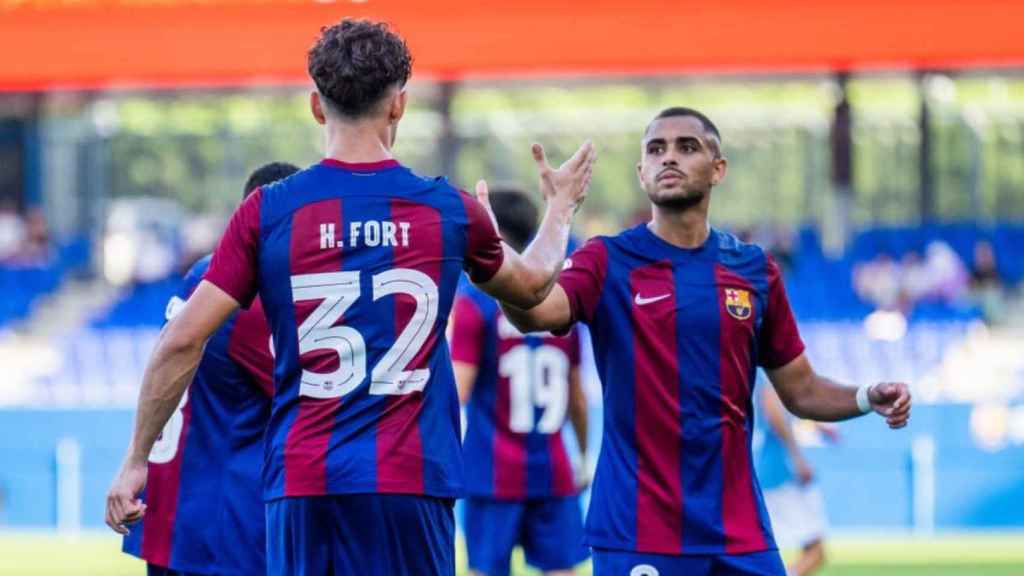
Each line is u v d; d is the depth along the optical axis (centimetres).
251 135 8831
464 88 7612
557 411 2650
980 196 8319
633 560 1855
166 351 1530
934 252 7406
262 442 1958
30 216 8588
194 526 1955
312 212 1534
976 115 8338
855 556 4419
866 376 6312
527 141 8362
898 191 8369
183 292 1958
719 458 1872
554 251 1678
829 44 6544
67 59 6731
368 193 1544
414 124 8394
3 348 7244
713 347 1881
